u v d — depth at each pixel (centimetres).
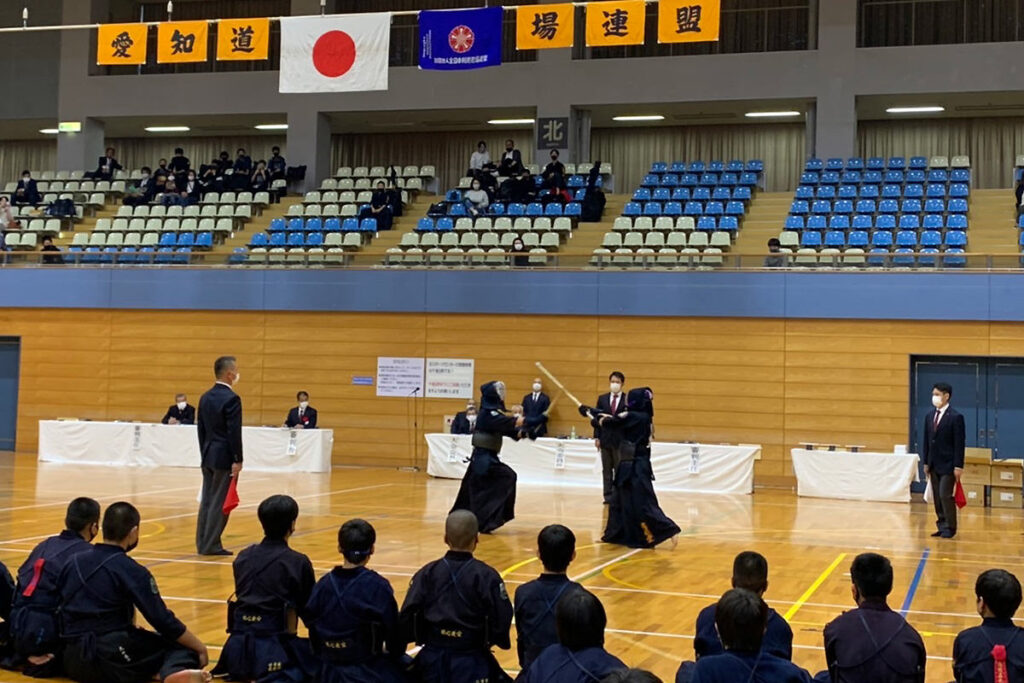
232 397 1054
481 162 2736
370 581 568
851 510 1653
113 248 2530
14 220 2653
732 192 2536
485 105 2714
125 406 2348
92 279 2380
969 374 1997
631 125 2959
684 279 2108
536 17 1847
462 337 2214
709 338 2098
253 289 2305
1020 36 2597
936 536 1344
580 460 1956
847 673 495
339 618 561
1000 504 1759
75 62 2945
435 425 2216
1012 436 1970
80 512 630
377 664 567
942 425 1352
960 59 2477
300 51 1891
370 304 2252
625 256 2141
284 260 2298
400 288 2239
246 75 2853
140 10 3108
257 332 2306
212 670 598
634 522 1193
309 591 603
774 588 947
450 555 572
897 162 2516
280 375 2289
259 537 1180
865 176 2467
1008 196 2381
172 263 2347
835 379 2033
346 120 2927
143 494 1577
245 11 3064
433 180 2806
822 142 2536
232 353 2312
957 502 1337
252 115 2878
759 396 2069
